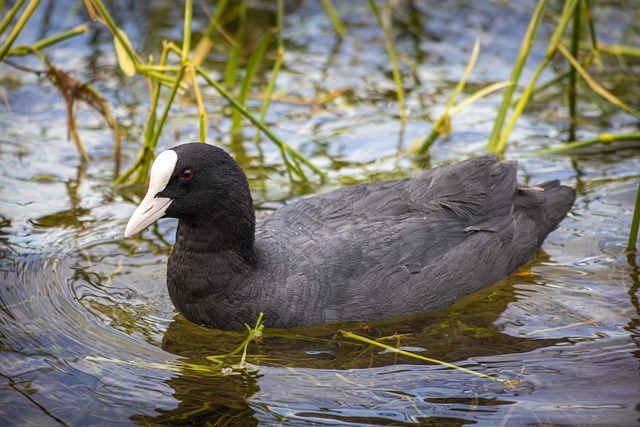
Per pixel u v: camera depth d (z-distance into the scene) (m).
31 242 12.55
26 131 16.14
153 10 20.64
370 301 10.86
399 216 11.57
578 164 15.24
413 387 9.54
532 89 15.24
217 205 10.52
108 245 12.66
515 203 12.50
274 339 10.60
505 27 20.41
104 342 10.38
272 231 11.41
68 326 10.66
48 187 14.27
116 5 20.72
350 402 9.26
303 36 20.22
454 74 18.67
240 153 15.66
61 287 11.50
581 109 17.33
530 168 15.06
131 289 11.63
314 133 16.44
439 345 10.49
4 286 11.40
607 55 19.23
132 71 12.99
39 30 19.36
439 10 21.34
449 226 11.66
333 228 11.26
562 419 8.89
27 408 9.08
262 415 9.03
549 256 12.64
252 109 17.20
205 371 9.88
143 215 10.41
